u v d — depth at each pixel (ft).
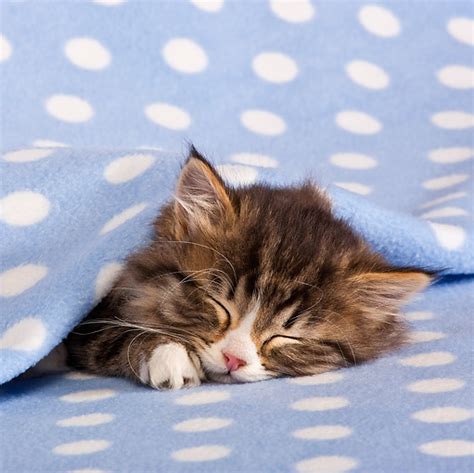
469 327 2.61
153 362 2.38
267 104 3.37
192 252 2.43
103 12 3.34
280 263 2.41
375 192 3.17
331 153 3.30
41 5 3.30
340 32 3.48
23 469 2.08
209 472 2.05
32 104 3.22
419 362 2.43
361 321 2.48
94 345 2.48
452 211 2.97
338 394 2.30
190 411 2.25
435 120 3.40
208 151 3.23
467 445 2.09
